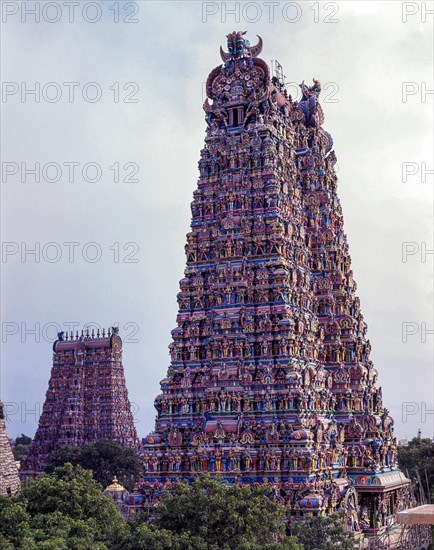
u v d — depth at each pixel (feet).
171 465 306.55
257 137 337.31
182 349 329.52
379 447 340.39
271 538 231.30
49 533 212.84
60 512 228.63
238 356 313.94
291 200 350.43
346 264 387.34
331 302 363.35
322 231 374.22
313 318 343.46
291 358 308.19
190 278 337.72
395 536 316.19
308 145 387.14
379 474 334.85
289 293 322.75
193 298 335.06
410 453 490.08
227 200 335.26
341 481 311.88
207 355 324.39
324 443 306.14
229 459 294.87
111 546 222.28
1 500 236.22
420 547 296.30
